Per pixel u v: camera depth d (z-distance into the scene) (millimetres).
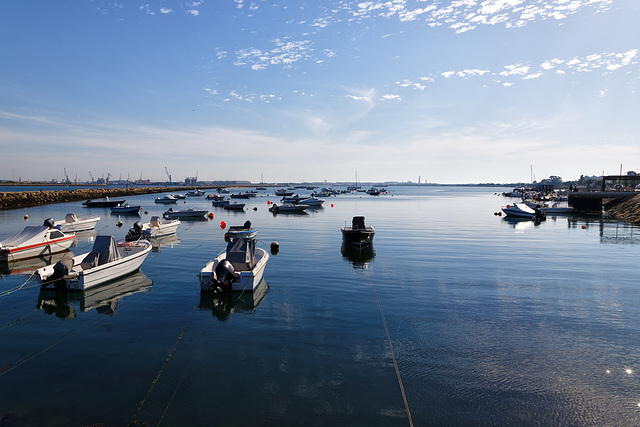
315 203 78000
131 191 122750
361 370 9562
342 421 7617
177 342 11203
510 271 20219
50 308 14281
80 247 28828
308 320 12945
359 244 26938
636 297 15656
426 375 9359
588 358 10305
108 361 10016
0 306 14508
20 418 7629
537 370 9648
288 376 9266
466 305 14547
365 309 14039
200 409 7973
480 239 32500
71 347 10875
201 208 71938
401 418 7723
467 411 7980
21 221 44875
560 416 7859
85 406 8047
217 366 9750
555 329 12234
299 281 18062
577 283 17781
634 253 25750
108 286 17094
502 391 8703
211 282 15430
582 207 63531
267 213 62281
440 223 46625
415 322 12773
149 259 23328
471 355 10414
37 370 9547
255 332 11906
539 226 43281
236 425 7473
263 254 20156
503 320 12984
